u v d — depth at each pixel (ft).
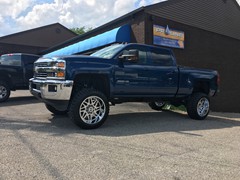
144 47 23.49
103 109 20.18
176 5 47.26
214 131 21.12
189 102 26.18
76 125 19.93
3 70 35.37
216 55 56.70
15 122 21.45
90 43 47.55
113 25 48.37
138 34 41.91
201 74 26.99
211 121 26.17
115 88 21.21
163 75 23.95
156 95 24.03
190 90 26.12
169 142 17.02
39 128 19.45
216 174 12.25
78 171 11.87
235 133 20.71
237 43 63.36
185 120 25.61
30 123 21.17
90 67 19.85
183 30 48.32
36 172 11.58
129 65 21.95
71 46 55.98
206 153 15.16
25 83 37.96
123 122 23.03
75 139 16.74
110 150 14.84
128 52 21.59
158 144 16.44
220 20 58.23
